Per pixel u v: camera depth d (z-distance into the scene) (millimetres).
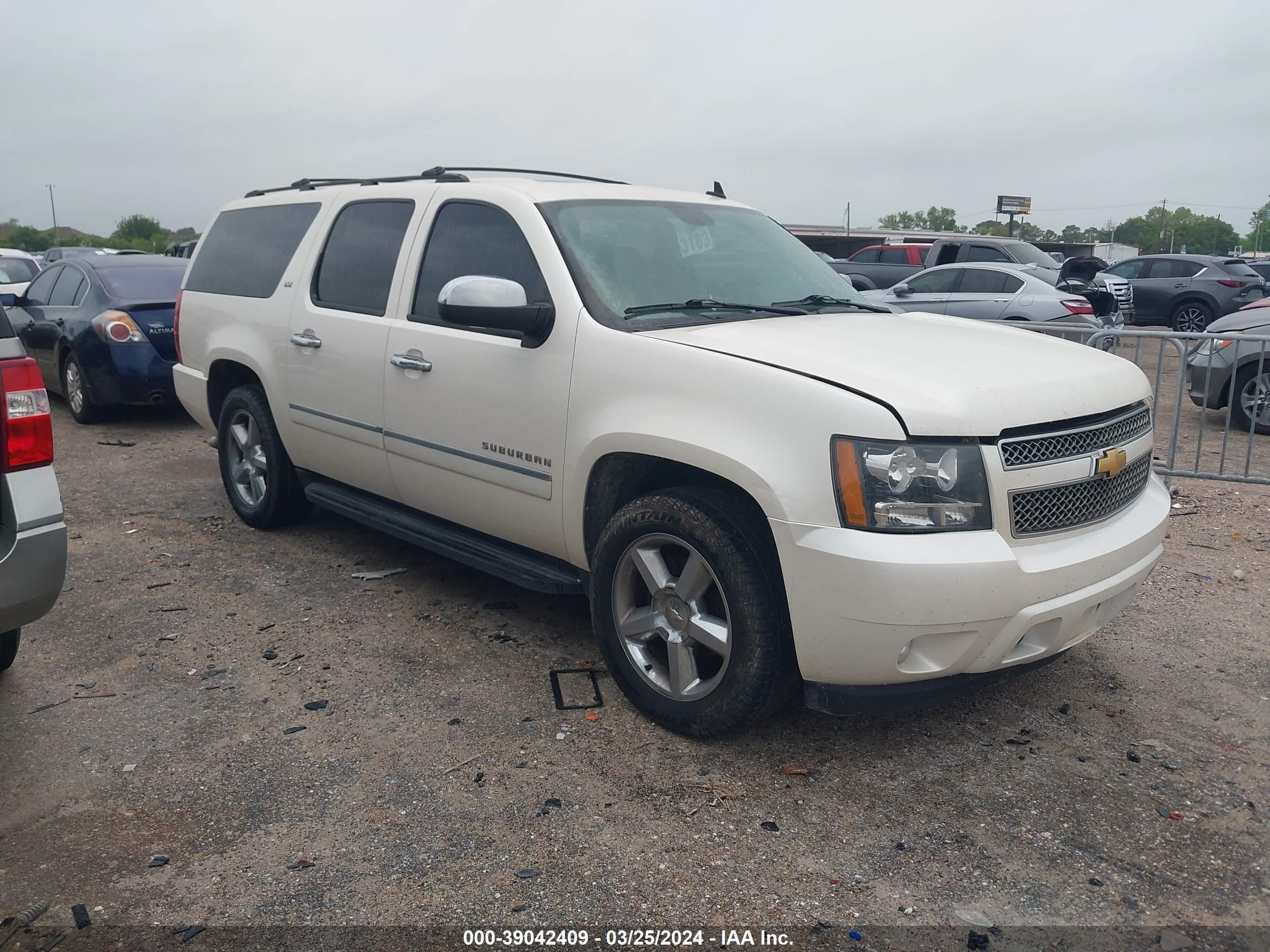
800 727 3584
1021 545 3051
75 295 9383
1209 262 19672
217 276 5902
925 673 3010
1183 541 5766
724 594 3221
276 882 2734
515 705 3746
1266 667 4074
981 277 13836
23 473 3146
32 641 4344
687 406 3271
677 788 3188
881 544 2879
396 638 4359
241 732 3549
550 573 3990
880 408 2922
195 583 5039
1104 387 3369
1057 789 3186
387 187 4824
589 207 4125
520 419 3842
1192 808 3084
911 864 2812
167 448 8359
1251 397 8695
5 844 2908
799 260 4598
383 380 4477
